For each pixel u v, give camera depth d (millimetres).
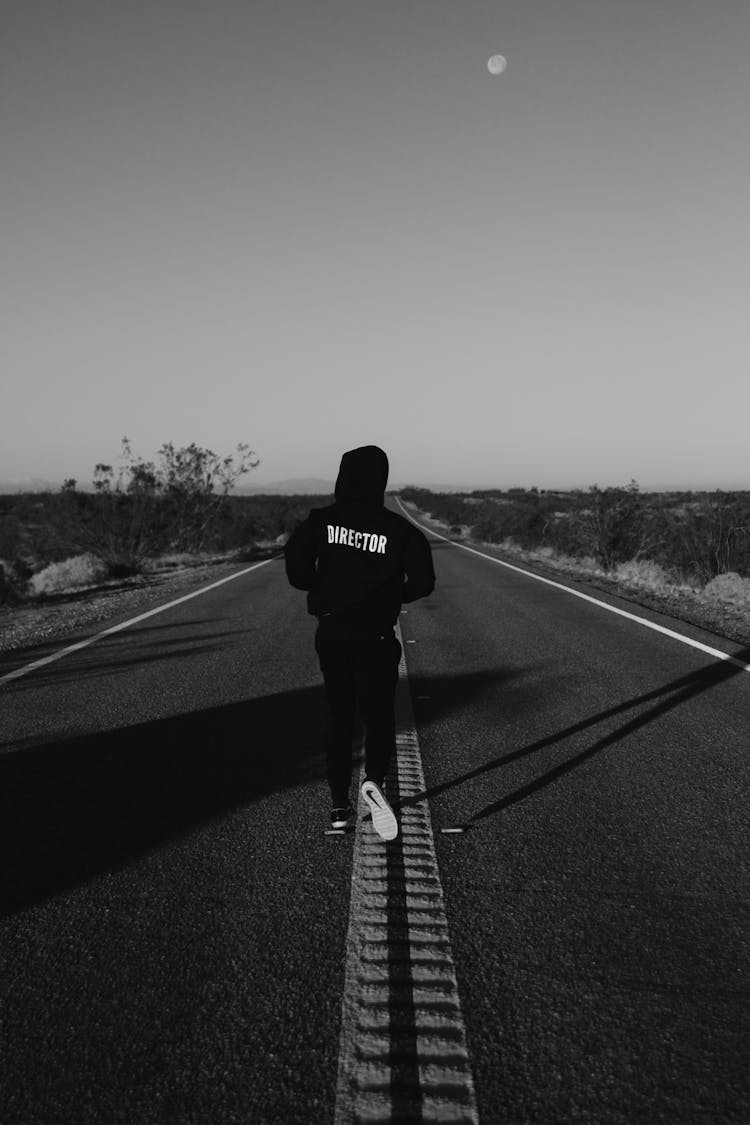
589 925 3023
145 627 10688
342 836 3896
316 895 3303
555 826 3977
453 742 5410
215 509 28656
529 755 5102
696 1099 2143
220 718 6016
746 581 15219
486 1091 2186
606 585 16266
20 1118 2113
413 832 3932
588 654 8367
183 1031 2453
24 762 5078
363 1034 2428
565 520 27812
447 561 22031
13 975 2758
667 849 3691
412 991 2627
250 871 3531
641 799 4320
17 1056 2354
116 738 5551
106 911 3193
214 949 2906
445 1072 2258
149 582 18906
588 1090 2180
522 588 14992
